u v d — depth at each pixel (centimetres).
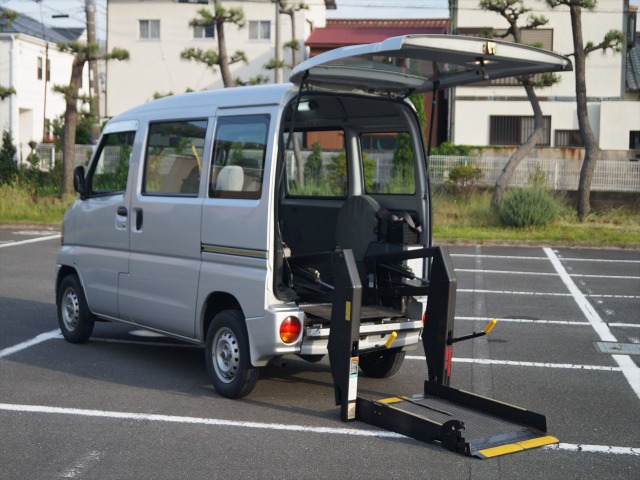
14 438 527
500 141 3097
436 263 609
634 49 3516
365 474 473
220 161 631
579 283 1275
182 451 507
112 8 4009
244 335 604
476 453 504
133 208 712
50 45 4309
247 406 609
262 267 584
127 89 4047
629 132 3006
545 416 572
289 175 791
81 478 459
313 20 4050
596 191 2238
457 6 3089
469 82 639
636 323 967
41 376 686
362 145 742
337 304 572
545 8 3047
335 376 577
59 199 2412
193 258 647
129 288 718
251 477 464
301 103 697
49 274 1276
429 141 670
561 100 3048
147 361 749
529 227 1958
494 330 920
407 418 542
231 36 3922
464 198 2206
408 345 638
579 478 474
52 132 4281
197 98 671
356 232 686
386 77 628
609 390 675
